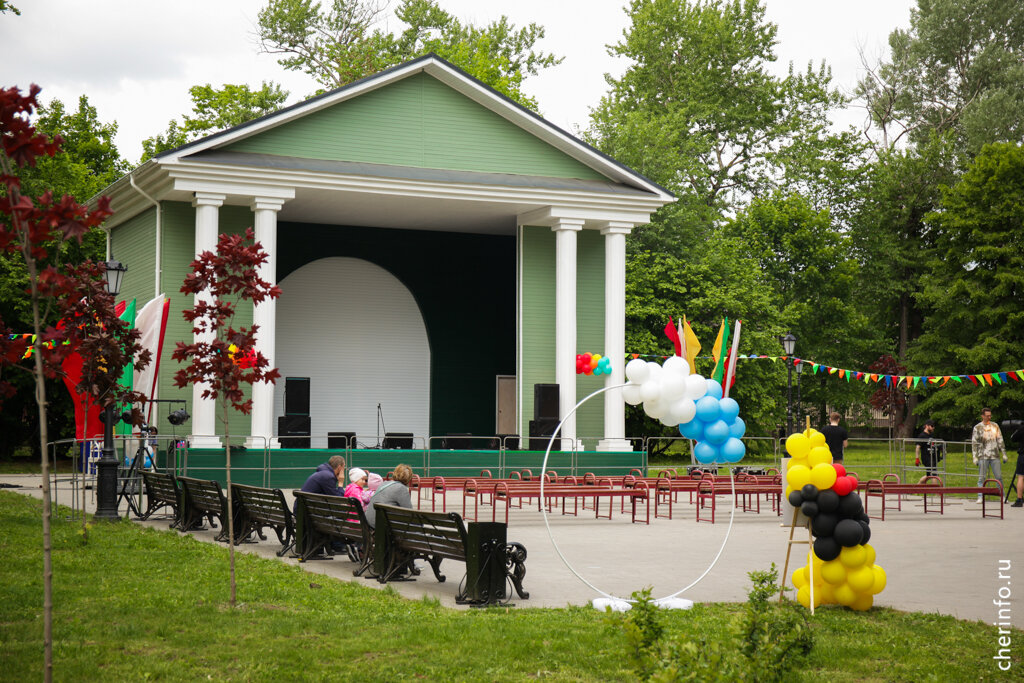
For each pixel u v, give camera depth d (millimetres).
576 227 29969
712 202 54531
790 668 6605
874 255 56750
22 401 39031
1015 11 55906
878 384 55156
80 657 7953
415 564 13148
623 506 22234
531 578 12180
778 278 51469
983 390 48625
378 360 34812
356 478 14547
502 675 7574
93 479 22938
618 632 8789
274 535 15867
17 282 36062
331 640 8562
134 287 29781
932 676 7723
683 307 42250
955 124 57500
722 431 11141
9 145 6488
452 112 29688
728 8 55531
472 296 35875
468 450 28484
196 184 25953
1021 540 16516
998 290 48125
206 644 8430
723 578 12359
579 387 31062
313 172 26891
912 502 24812
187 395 26969
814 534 10398
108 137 46531
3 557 12547
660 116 51031
